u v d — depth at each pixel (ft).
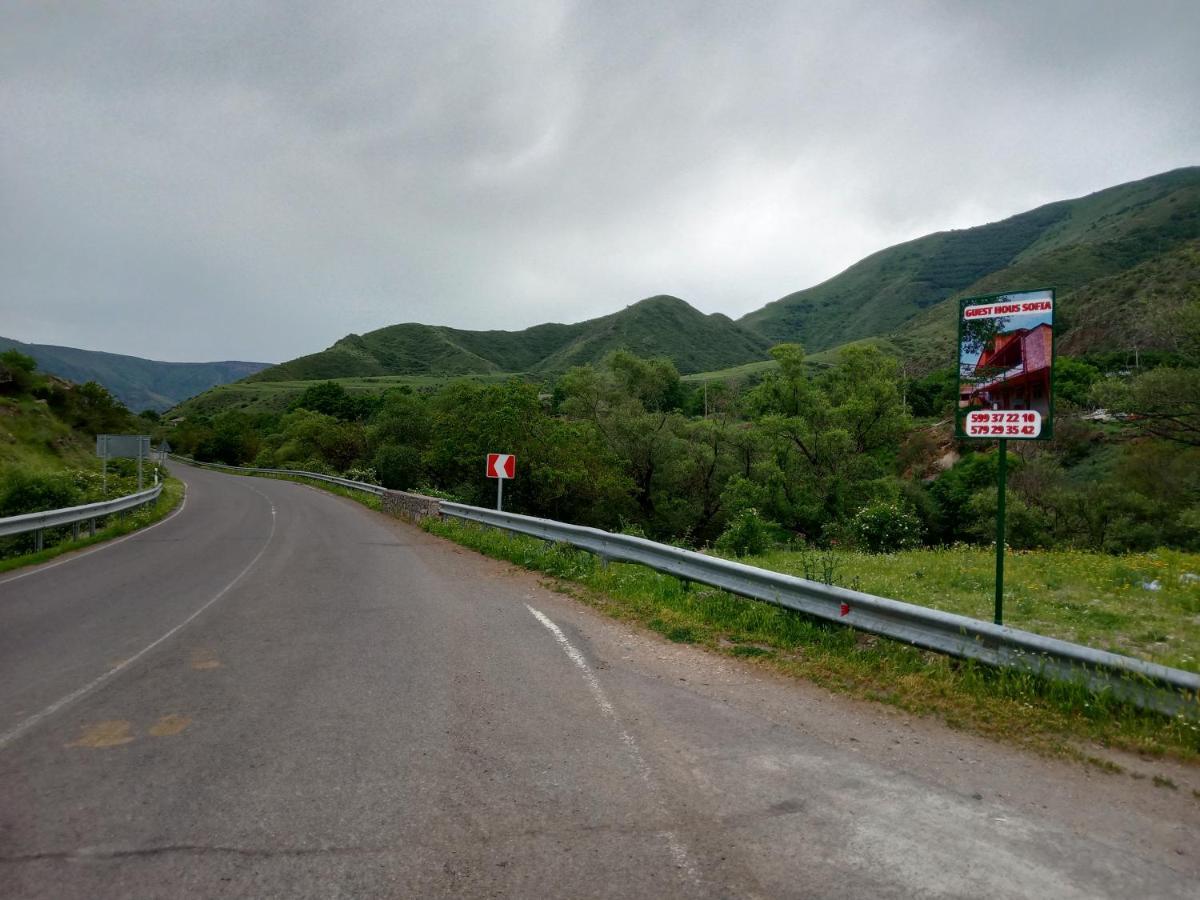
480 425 118.83
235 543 54.08
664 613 26.07
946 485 146.51
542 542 45.16
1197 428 89.30
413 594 31.91
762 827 11.03
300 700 17.24
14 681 19.08
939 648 18.49
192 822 11.16
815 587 21.83
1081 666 16.29
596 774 12.96
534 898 9.12
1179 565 39.32
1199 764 13.61
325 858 10.10
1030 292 18.79
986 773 13.17
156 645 22.89
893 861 10.06
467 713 16.29
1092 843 10.66
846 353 151.94
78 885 9.41
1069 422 153.48
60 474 68.39
